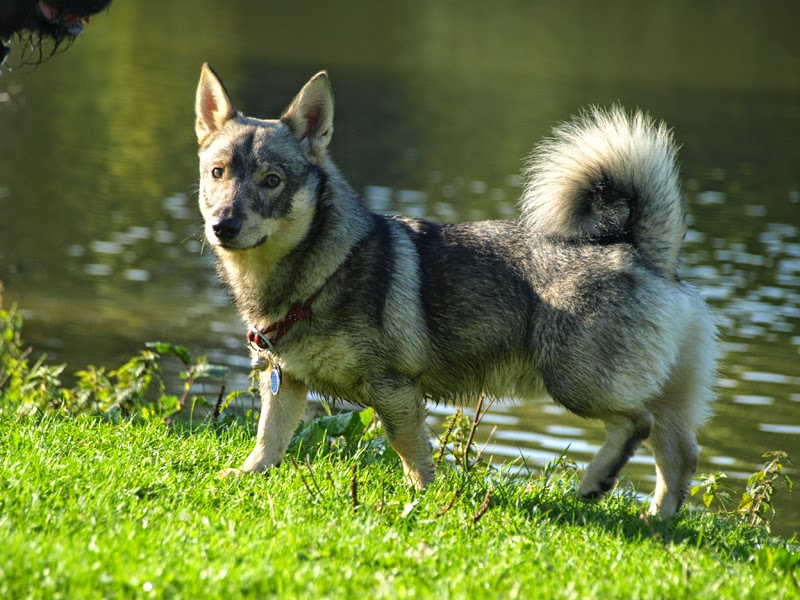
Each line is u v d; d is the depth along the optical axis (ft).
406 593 14.89
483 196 75.05
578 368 22.80
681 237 23.98
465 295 23.25
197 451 23.35
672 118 110.63
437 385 24.02
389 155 89.30
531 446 35.06
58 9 24.76
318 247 22.45
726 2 208.95
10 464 19.61
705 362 24.09
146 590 14.32
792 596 16.24
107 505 17.94
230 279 23.62
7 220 66.03
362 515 19.01
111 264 57.88
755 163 90.79
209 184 22.70
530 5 202.59
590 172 23.20
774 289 54.49
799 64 155.02
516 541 18.33
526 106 116.67
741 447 34.86
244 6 188.75
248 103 103.55
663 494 24.02
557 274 23.08
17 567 14.49
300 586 15.06
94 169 82.02
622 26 184.03
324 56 145.07
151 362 31.86
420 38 166.09
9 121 98.12
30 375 32.04
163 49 143.74
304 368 22.93
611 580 16.61
